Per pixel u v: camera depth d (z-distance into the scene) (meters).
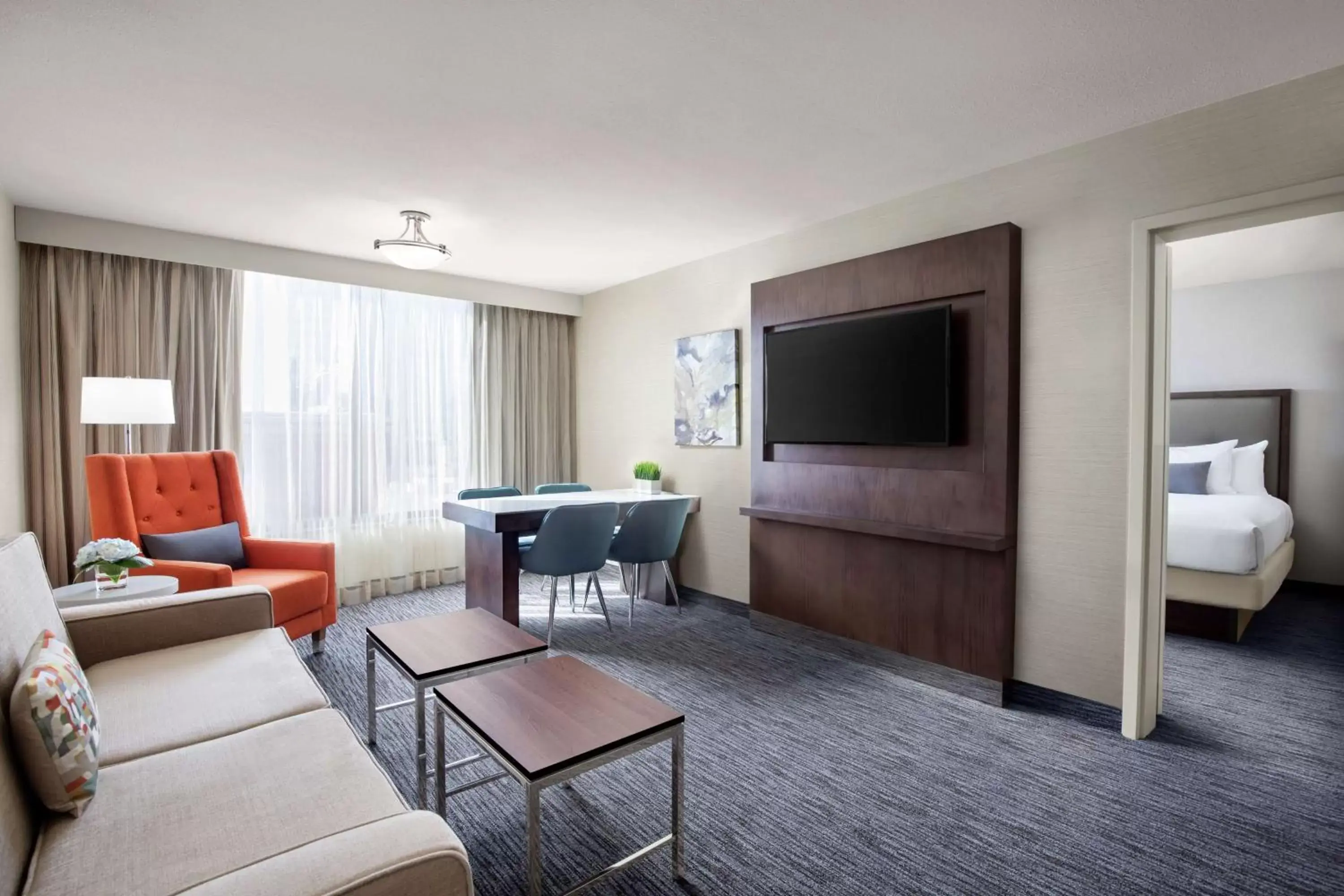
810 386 3.53
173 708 1.67
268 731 1.55
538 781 1.40
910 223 3.22
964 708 2.80
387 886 0.94
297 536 4.30
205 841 1.15
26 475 3.42
